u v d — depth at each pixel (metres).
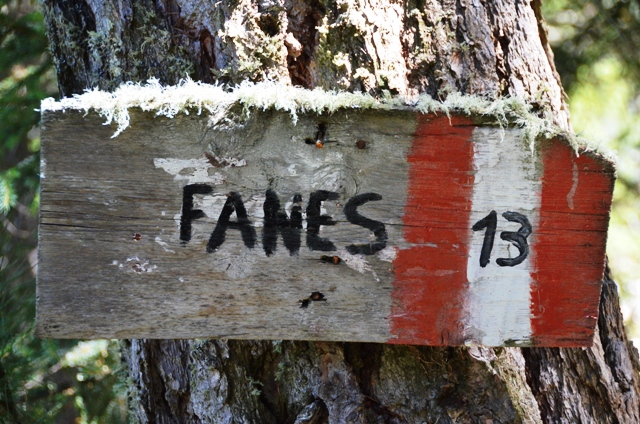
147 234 1.51
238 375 1.82
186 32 1.81
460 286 1.58
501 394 1.74
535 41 1.90
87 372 2.97
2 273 2.96
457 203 1.56
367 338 1.58
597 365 1.92
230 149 1.50
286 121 1.51
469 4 1.81
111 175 1.48
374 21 1.73
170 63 1.81
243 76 1.71
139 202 1.50
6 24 3.07
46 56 3.20
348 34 1.71
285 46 1.73
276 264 1.54
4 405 2.74
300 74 1.76
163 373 1.97
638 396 1.99
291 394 1.81
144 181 1.49
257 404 1.83
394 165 1.54
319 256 1.55
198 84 1.70
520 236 1.58
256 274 1.54
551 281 1.60
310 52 1.74
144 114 1.47
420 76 1.76
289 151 1.52
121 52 1.82
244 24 1.72
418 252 1.57
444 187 1.55
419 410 1.73
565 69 3.74
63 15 1.91
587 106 4.04
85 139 1.46
